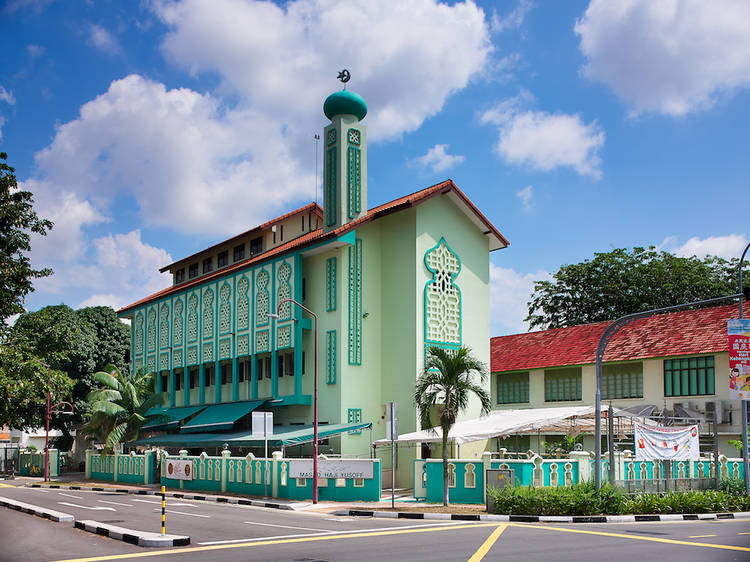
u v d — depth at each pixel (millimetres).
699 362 33562
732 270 48688
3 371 33219
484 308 37500
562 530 17547
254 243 43938
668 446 23656
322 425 32312
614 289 48719
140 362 48406
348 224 32875
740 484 24500
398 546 14531
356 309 34125
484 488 23859
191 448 43000
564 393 39688
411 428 32969
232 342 38812
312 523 19531
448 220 36250
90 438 43031
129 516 21109
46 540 15852
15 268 33531
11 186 33500
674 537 16109
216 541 15508
